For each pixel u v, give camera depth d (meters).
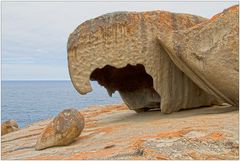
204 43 15.52
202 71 15.65
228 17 15.17
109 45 16.14
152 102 19.64
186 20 16.86
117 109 23.56
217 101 18.72
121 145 11.98
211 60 15.31
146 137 12.10
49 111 73.06
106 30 16.12
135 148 11.20
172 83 17.08
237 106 16.72
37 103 103.38
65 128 13.83
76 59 16.16
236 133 11.57
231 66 15.09
